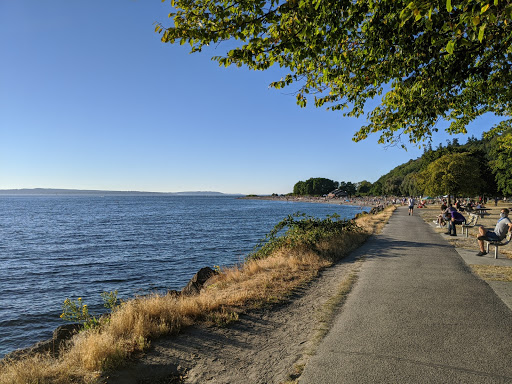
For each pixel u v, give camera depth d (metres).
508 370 3.52
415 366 3.62
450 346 4.12
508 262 9.50
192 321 5.14
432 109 5.97
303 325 5.03
